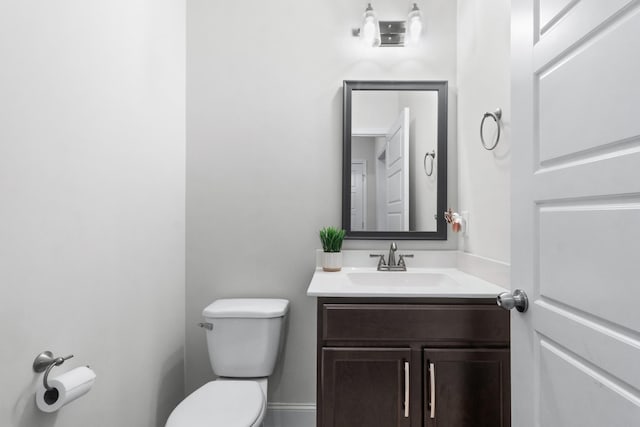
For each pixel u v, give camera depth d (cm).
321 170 198
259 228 197
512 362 103
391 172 196
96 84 119
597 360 70
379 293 134
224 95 197
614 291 66
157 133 164
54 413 100
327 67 198
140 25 148
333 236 185
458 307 134
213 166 197
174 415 131
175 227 184
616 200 66
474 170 173
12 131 87
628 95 63
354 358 134
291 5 198
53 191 100
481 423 131
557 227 83
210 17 198
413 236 195
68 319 106
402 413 133
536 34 92
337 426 133
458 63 195
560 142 82
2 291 85
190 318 197
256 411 134
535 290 92
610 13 66
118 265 132
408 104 196
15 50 87
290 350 196
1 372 84
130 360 140
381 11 198
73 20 108
